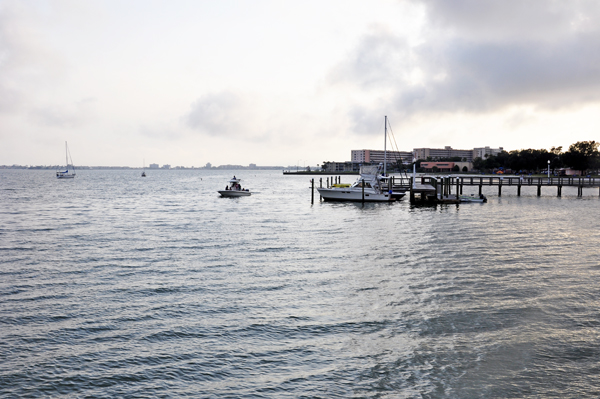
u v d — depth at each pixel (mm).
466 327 14859
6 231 35406
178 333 14438
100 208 56375
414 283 19906
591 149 156125
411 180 65000
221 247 28453
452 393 11000
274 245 29172
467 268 22719
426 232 34781
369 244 29484
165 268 22766
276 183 156750
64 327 14906
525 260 24578
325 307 16781
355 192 60844
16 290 18938
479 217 45000
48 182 151875
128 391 11156
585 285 19609
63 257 25375
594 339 13945
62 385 11398
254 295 18266
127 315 16000
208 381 11609
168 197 78125
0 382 11484
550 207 55812
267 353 13078
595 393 11031
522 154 180750
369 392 11070
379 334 14328
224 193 75750
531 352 13070
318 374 11898
